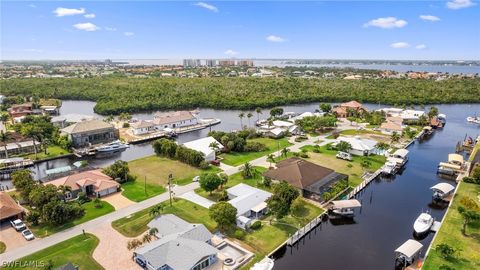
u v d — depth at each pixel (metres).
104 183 80.50
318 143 126.75
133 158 115.56
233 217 61.31
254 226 63.94
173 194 79.50
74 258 54.00
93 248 56.91
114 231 62.69
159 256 50.72
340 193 80.12
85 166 102.12
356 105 183.00
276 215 65.19
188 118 162.38
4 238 60.69
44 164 110.56
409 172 98.81
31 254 55.38
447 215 69.00
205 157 102.00
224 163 103.50
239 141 115.50
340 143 112.62
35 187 74.94
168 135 143.75
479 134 144.12
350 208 71.00
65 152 119.00
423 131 143.75
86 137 127.06
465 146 120.81
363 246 60.34
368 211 74.25
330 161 104.75
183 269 48.25
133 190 82.25
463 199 66.81
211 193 79.38
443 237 60.34
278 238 60.94
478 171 85.06
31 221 65.06
